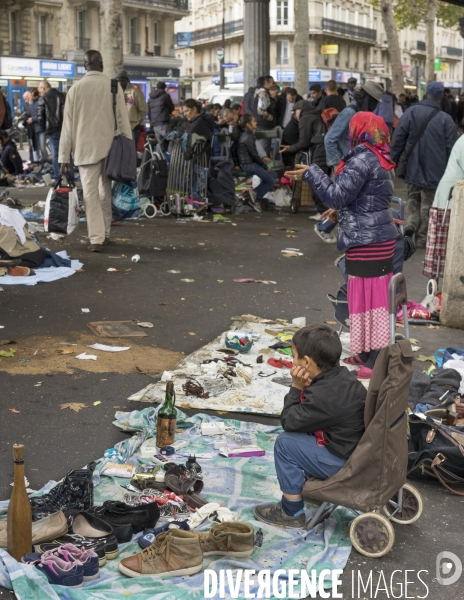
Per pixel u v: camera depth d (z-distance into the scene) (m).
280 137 14.76
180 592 3.23
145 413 4.99
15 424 4.90
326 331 3.69
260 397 5.43
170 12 56.00
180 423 4.93
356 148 5.41
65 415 5.07
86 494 3.85
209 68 78.25
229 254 10.32
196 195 13.22
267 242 11.23
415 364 6.25
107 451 4.50
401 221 6.42
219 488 4.15
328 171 13.66
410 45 85.56
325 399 3.58
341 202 5.33
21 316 7.20
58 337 6.63
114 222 12.43
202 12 78.75
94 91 9.66
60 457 4.50
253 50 20.38
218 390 5.50
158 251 10.35
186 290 8.38
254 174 13.75
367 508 3.58
